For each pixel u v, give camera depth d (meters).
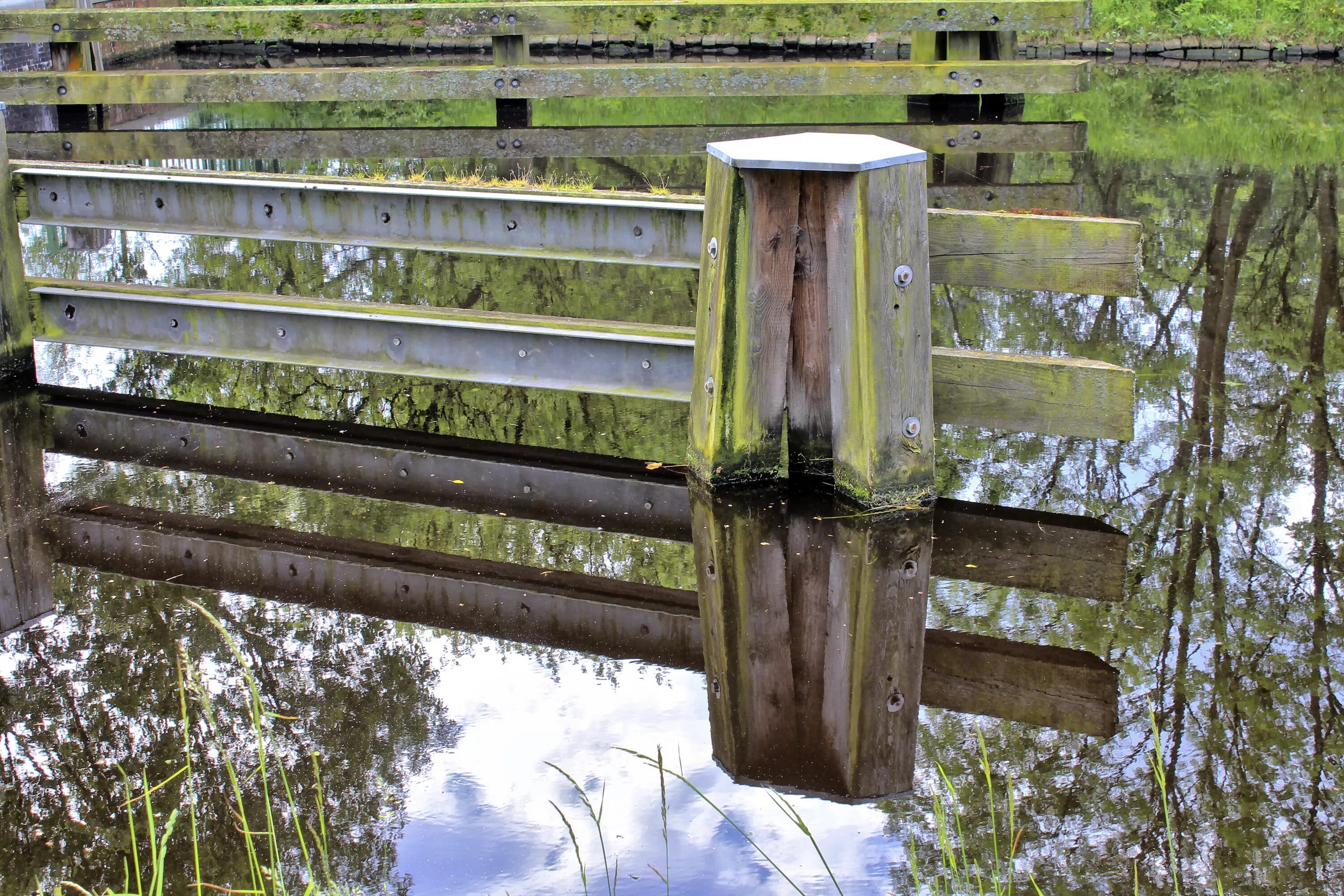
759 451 4.99
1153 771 3.33
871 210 4.42
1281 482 5.03
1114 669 3.81
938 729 3.53
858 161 4.34
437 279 8.09
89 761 3.49
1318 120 11.27
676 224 5.59
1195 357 6.31
